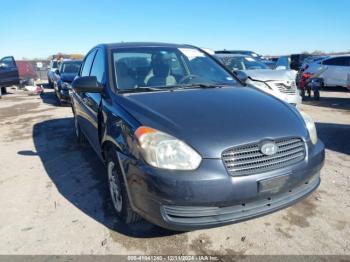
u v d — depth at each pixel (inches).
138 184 100.5
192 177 93.7
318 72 567.5
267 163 100.5
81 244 113.3
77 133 236.5
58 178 173.3
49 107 439.2
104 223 125.7
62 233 120.3
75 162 197.9
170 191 93.7
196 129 100.7
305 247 108.3
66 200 146.6
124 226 122.9
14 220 131.0
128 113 114.3
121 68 145.7
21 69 867.4
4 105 478.0
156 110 111.3
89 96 169.2
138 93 131.2
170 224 97.0
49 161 202.4
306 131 113.7
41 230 122.9
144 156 98.7
